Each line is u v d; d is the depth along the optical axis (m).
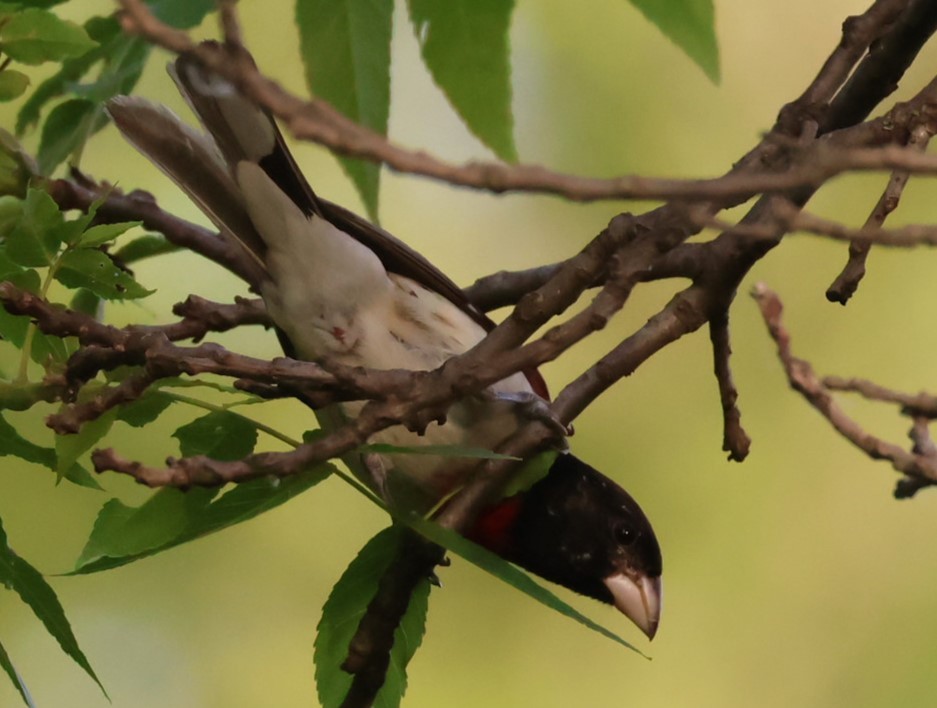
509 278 7.14
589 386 5.52
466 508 5.20
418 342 6.20
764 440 10.14
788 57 10.32
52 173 6.00
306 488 4.66
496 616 10.20
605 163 9.71
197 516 4.62
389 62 5.70
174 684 9.77
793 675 9.84
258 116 5.77
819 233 3.51
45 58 4.46
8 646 9.79
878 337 10.12
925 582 9.95
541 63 9.84
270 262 6.04
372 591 4.89
